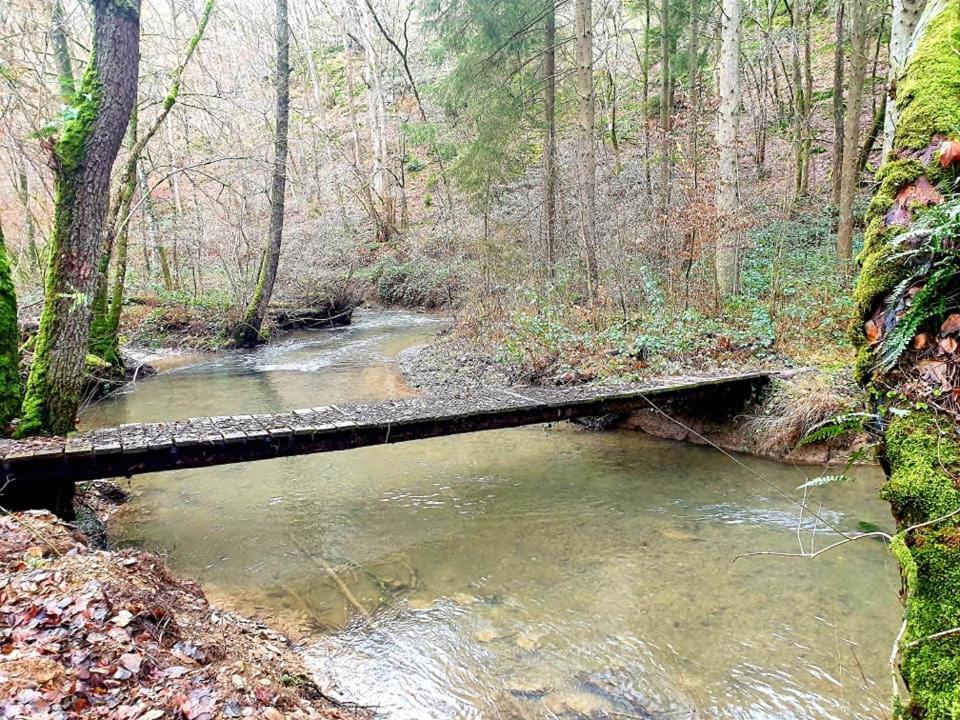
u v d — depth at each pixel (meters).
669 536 4.52
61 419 4.77
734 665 3.06
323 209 21.52
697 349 7.77
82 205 4.74
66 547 2.99
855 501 4.85
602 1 17.75
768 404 6.25
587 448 6.75
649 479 5.71
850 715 2.69
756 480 5.50
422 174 26.17
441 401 5.95
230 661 2.57
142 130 11.54
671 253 9.15
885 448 1.73
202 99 11.26
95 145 4.74
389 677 3.04
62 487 4.39
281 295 16.77
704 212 8.65
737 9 8.68
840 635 3.25
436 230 17.55
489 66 12.16
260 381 10.49
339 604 3.75
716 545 4.34
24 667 1.91
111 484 5.65
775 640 3.24
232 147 13.74
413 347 12.85
